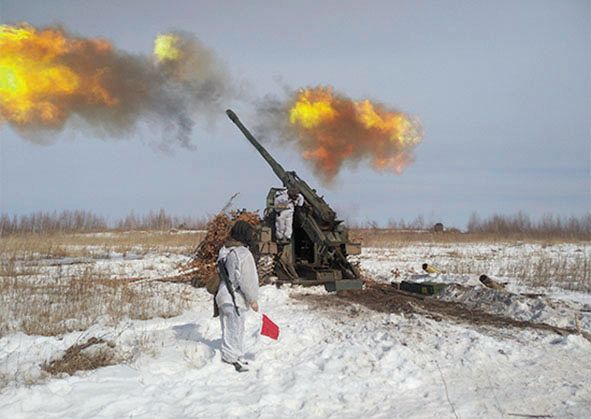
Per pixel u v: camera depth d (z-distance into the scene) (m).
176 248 25.16
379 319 10.18
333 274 13.98
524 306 10.88
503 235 39.28
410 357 7.64
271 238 14.31
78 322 9.78
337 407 6.08
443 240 34.31
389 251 26.25
